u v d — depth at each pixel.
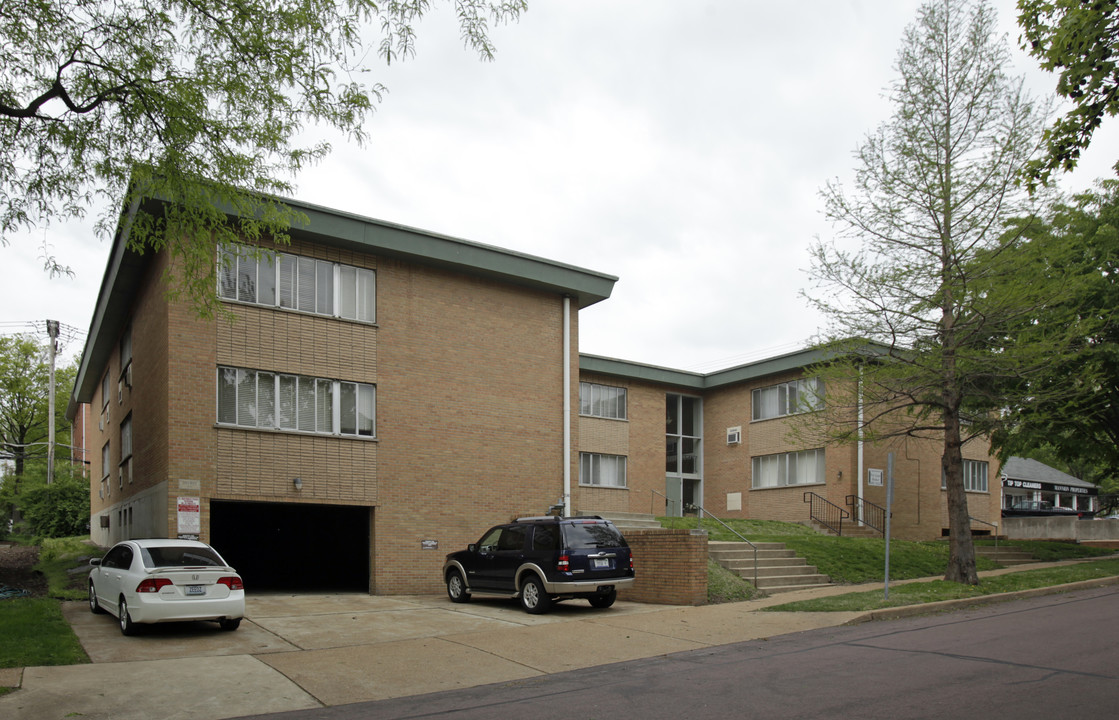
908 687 8.07
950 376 16.66
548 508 21.20
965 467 32.03
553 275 21.66
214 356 16.61
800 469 30.56
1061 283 16.00
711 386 34.31
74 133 12.13
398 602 16.66
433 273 20.11
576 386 22.56
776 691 8.16
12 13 11.32
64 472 49.56
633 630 12.64
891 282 16.70
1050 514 45.69
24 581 19.06
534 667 10.09
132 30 12.11
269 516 24.89
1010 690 7.81
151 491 17.89
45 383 55.62
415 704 8.28
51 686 8.75
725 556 18.66
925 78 16.58
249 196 13.37
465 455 19.98
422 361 19.61
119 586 12.26
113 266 20.67
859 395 18.25
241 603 12.16
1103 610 13.50
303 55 12.20
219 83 12.44
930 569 20.86
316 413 17.88
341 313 18.55
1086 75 8.55
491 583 15.66
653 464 33.03
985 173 16.30
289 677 9.52
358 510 22.89
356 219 18.30
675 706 7.74
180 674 9.51
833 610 13.73
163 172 12.63
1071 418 21.34
